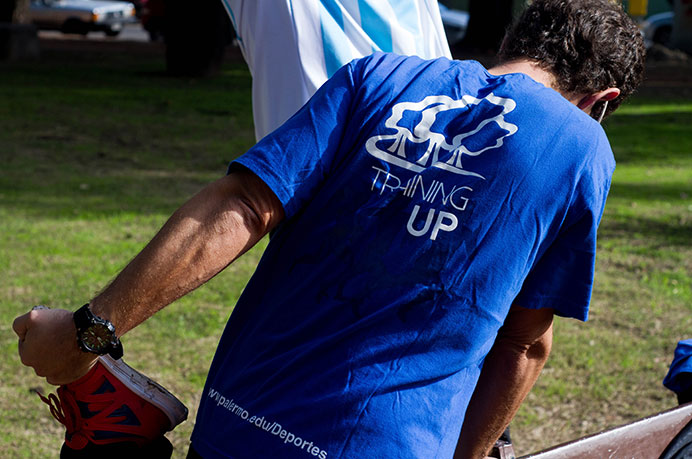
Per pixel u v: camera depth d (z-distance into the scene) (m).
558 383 4.38
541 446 3.76
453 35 25.39
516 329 1.58
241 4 2.35
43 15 27.72
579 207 1.46
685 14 24.00
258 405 1.46
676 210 8.31
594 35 1.67
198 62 17.14
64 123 11.51
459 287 1.42
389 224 1.46
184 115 12.73
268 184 1.45
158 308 1.41
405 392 1.42
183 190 8.26
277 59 2.28
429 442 1.43
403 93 1.53
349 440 1.40
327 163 1.50
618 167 10.39
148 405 1.61
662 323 5.28
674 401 4.22
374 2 2.30
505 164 1.45
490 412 1.62
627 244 7.05
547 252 1.50
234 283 5.68
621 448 1.93
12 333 4.61
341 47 2.28
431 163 1.47
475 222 1.43
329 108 1.53
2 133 10.55
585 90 1.70
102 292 1.43
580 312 1.51
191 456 1.54
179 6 16.86
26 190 7.85
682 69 21.75
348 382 1.41
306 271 1.49
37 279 5.46
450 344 1.43
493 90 1.54
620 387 4.36
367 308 1.43
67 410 1.58
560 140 1.47
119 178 8.62
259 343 1.50
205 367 4.35
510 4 20.83
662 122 13.96
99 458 1.60
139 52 21.84
